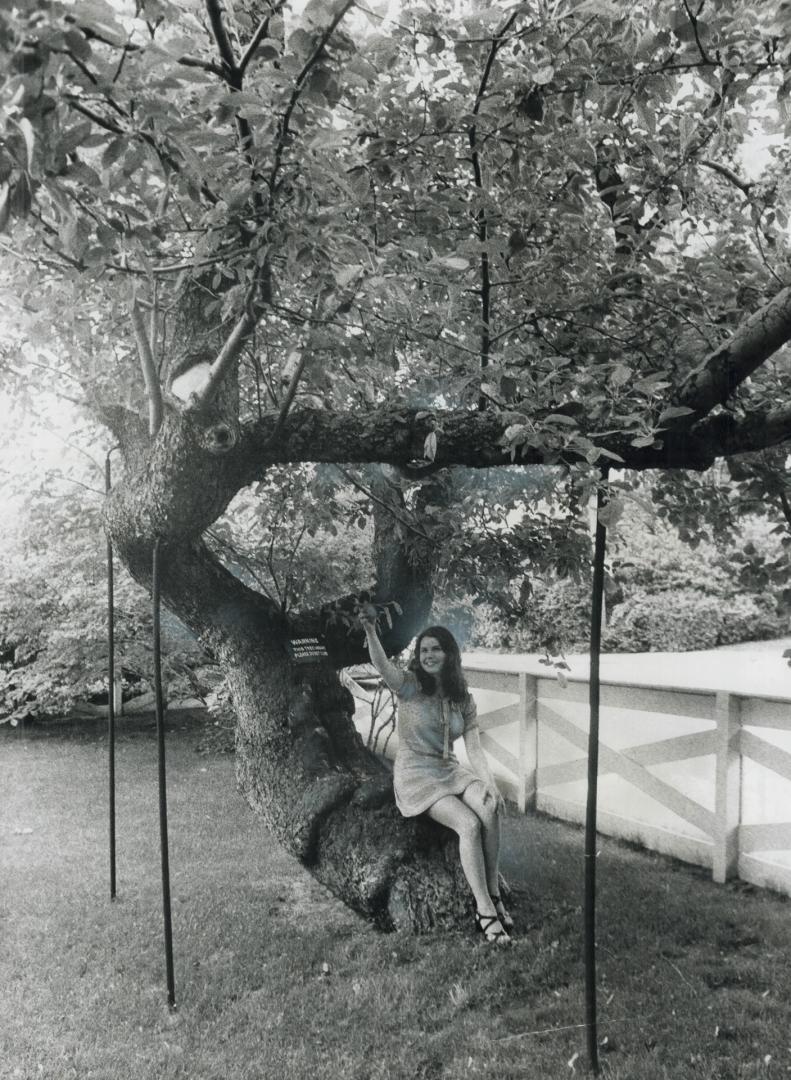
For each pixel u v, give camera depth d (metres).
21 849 5.71
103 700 11.07
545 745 6.40
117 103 1.90
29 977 3.83
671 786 5.21
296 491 5.02
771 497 3.59
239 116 2.05
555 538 4.30
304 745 4.46
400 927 4.10
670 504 3.98
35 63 1.49
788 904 4.40
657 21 2.66
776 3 2.36
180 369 3.47
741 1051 3.05
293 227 2.25
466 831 3.98
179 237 3.42
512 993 3.53
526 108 2.65
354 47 2.00
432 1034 3.26
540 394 2.83
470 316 3.47
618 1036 3.17
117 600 7.96
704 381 2.78
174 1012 3.49
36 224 2.13
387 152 2.72
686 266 3.18
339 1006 3.49
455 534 4.39
